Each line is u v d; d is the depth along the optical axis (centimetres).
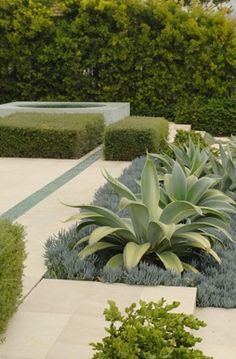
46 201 734
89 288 427
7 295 347
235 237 544
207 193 573
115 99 1778
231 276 454
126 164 1038
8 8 1731
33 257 500
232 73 1739
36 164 1031
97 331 355
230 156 714
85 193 781
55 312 384
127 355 241
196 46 1712
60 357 324
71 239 513
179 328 264
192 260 490
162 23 1719
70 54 1745
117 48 1739
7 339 346
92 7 1716
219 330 382
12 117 1223
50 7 1752
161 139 1155
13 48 1758
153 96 1761
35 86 1794
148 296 409
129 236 478
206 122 1627
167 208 471
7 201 739
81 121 1171
